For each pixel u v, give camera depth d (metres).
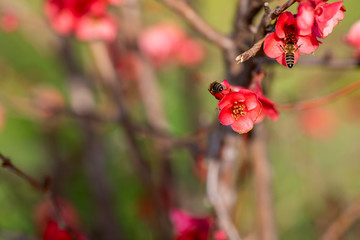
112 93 0.89
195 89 1.06
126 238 1.10
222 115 0.69
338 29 0.92
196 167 0.84
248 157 0.83
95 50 0.90
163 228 0.94
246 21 0.73
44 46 1.03
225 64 0.76
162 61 1.13
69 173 1.12
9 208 1.08
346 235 0.96
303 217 1.10
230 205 0.79
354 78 1.05
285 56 0.68
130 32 0.92
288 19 0.67
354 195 1.10
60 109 0.98
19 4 0.96
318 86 1.04
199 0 0.93
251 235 0.86
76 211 1.06
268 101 0.71
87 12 0.85
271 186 0.84
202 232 0.78
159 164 0.94
